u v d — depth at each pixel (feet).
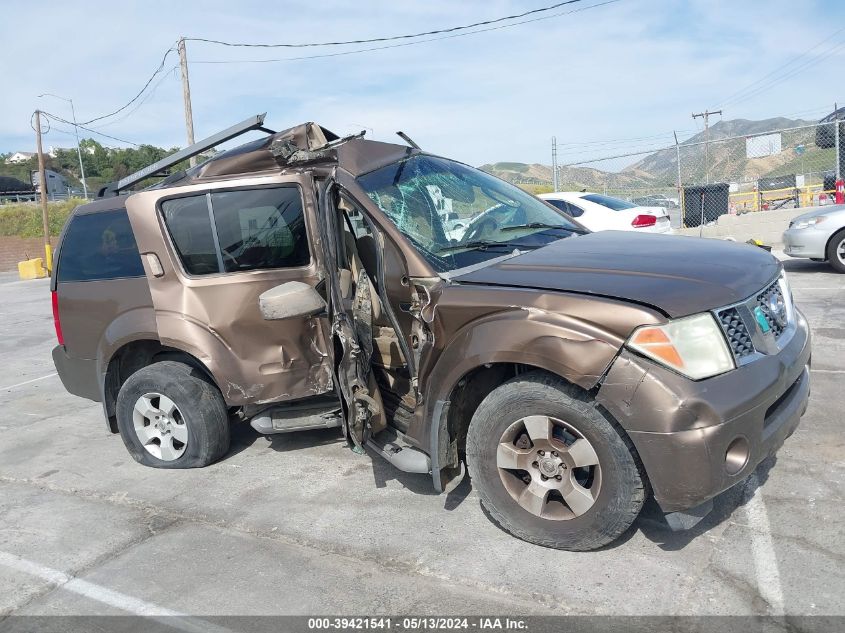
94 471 15.49
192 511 12.92
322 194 12.29
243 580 10.37
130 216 14.42
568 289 9.73
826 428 13.71
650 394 8.81
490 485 10.54
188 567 10.91
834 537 9.90
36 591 10.64
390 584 9.89
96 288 15.26
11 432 19.11
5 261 131.03
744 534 10.21
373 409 11.60
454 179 13.75
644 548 10.11
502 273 10.58
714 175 56.29
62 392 23.36
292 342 13.66
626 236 12.65
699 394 8.75
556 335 9.32
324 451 15.29
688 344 8.93
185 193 14.07
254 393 13.82
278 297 12.14
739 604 8.66
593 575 9.58
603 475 9.45
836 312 24.17
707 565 9.53
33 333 37.47
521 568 9.93
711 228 49.49
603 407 9.35
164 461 15.11
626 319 9.02
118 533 12.34
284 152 13.51
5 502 14.17
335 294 11.66
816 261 35.73
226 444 15.10
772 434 9.45
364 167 12.52
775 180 58.54
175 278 14.06
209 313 13.80
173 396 14.53
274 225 13.78
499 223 12.94
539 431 9.89
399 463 11.43
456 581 9.78
